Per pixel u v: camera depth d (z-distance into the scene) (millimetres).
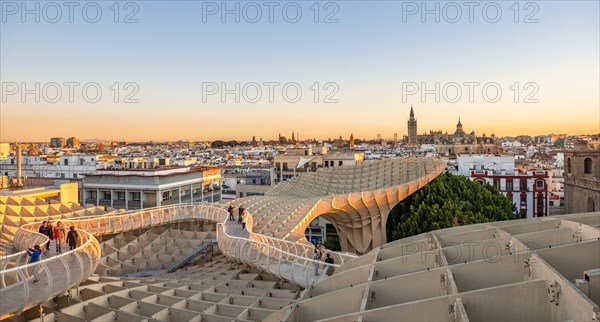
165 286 28625
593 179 90188
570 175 100312
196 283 29828
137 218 50594
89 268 24984
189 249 46469
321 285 23562
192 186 90125
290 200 64438
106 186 81750
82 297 25328
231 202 63438
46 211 52281
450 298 17016
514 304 16922
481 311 16953
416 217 62031
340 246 79812
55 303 24000
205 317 22438
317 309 20438
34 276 21438
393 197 66000
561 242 22703
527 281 17047
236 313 23625
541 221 26812
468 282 19656
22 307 18859
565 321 14477
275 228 47188
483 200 68750
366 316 17297
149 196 80000
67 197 66188
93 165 114000
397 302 19938
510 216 67562
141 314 23641
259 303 25047
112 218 48844
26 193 60812
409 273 21625
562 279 16141
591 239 21141
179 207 54750
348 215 69125
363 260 26328
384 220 68750
